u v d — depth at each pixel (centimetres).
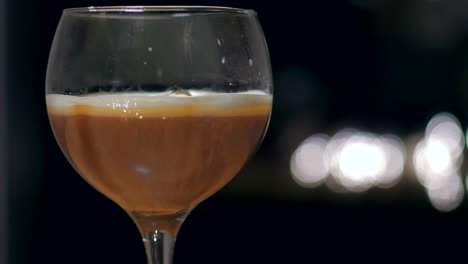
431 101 166
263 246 172
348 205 168
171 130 48
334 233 168
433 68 166
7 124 168
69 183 178
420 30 166
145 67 48
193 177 49
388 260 166
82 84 49
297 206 171
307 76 172
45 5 168
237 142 49
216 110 48
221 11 49
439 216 164
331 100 171
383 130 169
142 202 50
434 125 166
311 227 171
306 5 170
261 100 51
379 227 168
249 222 173
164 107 48
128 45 48
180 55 48
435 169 165
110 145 48
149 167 48
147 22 48
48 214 178
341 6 169
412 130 167
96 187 51
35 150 175
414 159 166
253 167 173
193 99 48
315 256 171
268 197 172
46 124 174
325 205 169
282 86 171
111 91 48
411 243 164
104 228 181
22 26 166
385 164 167
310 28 171
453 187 163
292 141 171
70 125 49
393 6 168
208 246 174
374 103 169
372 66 169
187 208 51
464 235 163
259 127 51
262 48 52
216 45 49
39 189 175
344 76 171
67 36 49
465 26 164
